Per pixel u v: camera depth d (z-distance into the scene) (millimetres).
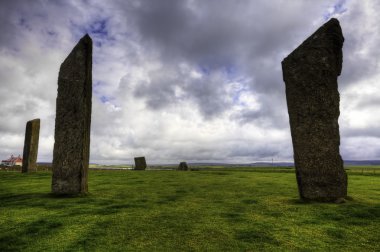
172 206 13586
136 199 15266
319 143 14258
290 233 9758
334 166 14039
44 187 19891
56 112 16625
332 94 14523
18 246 8766
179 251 8406
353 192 16953
